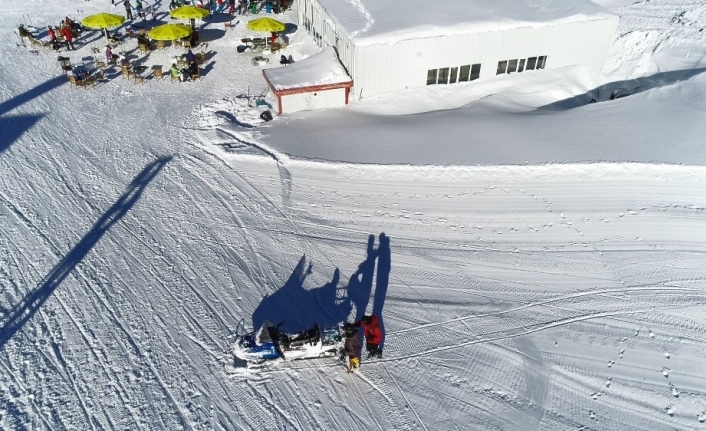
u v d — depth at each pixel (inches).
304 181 695.1
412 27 897.5
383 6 996.6
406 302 508.4
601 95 958.4
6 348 461.1
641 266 541.3
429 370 438.9
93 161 759.1
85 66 1093.8
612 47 1128.8
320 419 400.8
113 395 419.8
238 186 693.9
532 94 930.1
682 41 1052.5
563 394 418.9
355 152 744.3
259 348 429.7
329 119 866.1
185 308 503.5
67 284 534.6
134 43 1214.9
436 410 406.3
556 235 585.0
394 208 637.3
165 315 495.5
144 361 448.8
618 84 999.0
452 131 776.3
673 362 443.8
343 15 964.6
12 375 435.8
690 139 695.1
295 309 502.0
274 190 681.6
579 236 582.2
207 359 450.6
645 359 446.6
